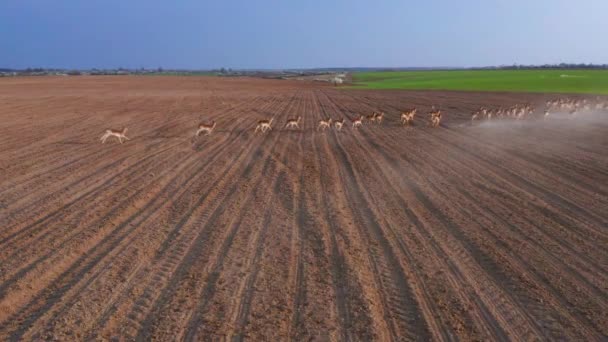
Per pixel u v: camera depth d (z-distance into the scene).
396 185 15.05
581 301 7.94
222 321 7.24
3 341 6.69
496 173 16.78
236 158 19.34
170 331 6.97
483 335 6.97
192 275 8.75
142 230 11.02
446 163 18.39
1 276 8.69
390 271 8.99
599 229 11.23
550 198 13.73
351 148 21.75
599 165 18.09
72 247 10.01
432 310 7.64
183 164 18.17
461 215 12.19
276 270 8.98
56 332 6.93
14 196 13.75
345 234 10.82
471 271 9.02
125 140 23.98
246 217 11.94
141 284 8.41
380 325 7.19
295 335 6.90
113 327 7.07
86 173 16.62
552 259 9.57
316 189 14.54
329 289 8.27
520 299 8.01
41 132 26.70
